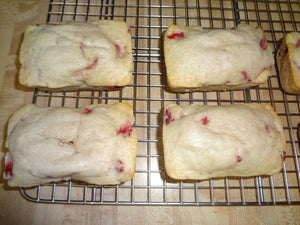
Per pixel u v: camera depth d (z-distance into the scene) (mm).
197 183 225
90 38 214
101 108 205
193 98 244
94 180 188
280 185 227
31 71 207
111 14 259
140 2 272
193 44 218
